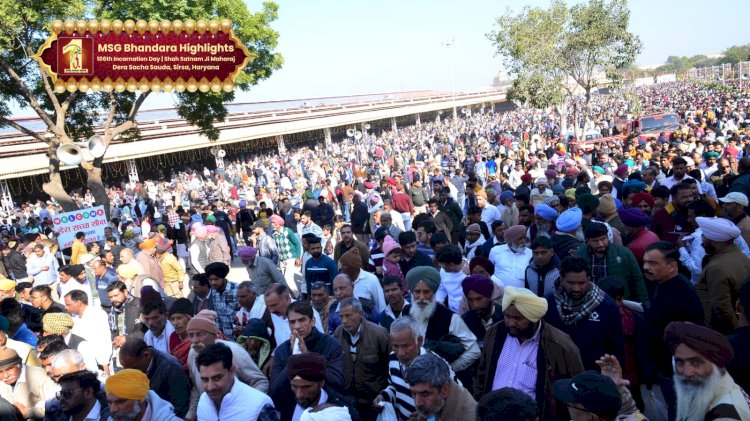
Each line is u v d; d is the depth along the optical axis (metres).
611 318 4.37
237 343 5.46
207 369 3.92
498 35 35.38
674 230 7.88
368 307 6.36
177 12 16.75
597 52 33.34
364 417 4.95
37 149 29.75
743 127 24.39
